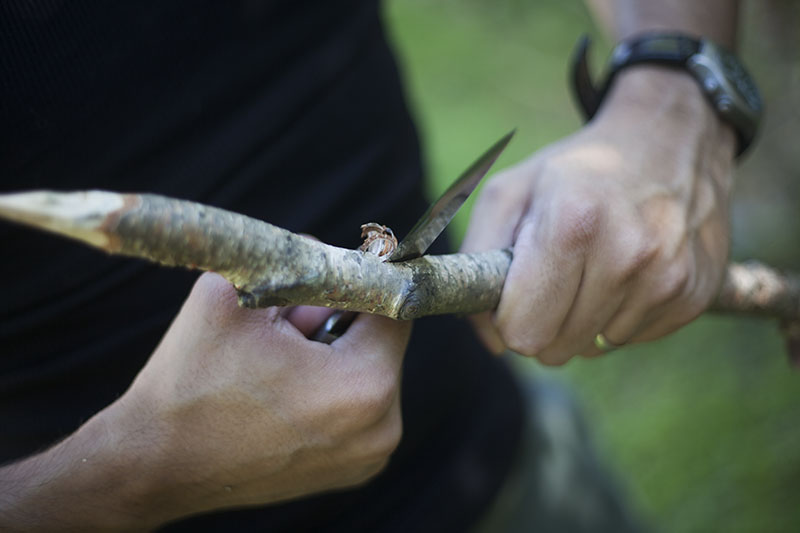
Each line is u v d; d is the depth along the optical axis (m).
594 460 0.90
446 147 2.25
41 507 0.52
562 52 2.58
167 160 0.59
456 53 2.70
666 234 0.58
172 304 0.61
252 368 0.50
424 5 2.99
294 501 0.64
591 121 0.67
